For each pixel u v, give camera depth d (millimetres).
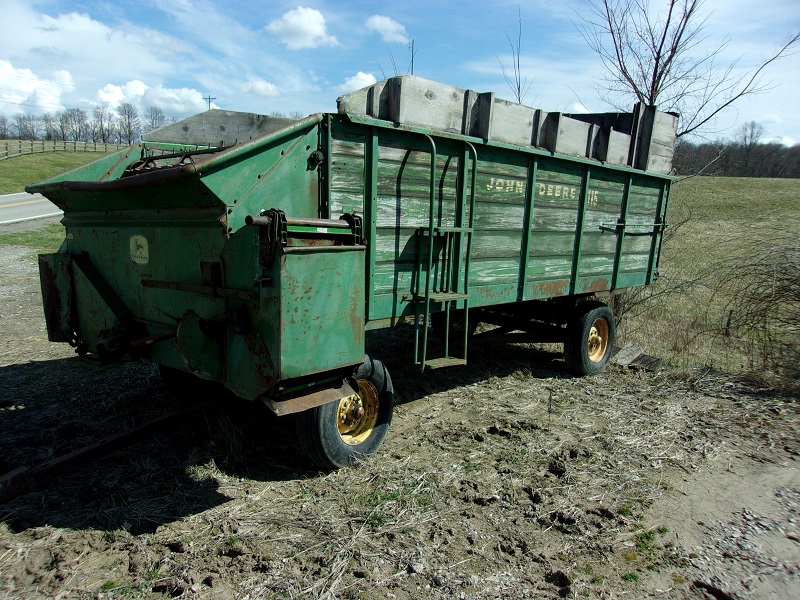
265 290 3229
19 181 36250
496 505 3701
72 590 2740
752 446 4883
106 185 3758
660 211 7773
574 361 6789
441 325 7273
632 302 9367
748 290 7555
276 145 3518
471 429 4941
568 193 6035
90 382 5695
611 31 10219
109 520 3334
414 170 4383
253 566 2951
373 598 2750
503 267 5430
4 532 3195
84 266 4469
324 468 4031
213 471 3941
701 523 3605
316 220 3359
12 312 8820
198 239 3611
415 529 3365
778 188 35000
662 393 6277
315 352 3414
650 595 2889
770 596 2928
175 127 5488
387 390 4312
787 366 6863
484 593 2832
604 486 4039
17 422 4703
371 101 3990
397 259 4359
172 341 3947
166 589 2756
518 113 5223
